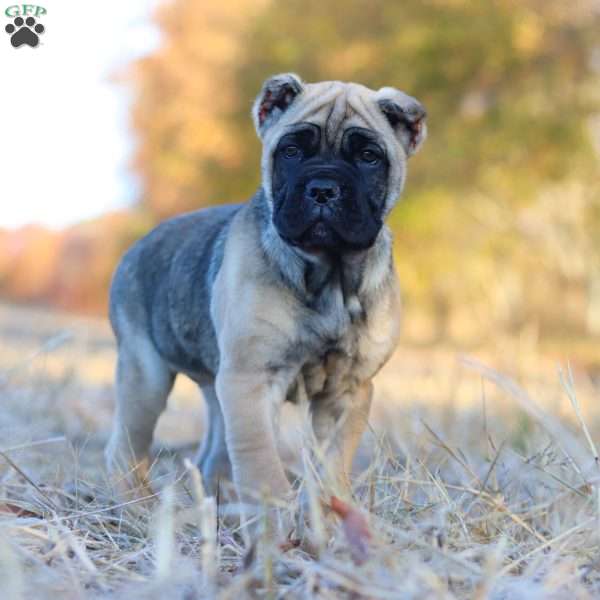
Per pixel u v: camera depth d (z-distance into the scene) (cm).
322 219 504
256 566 393
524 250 2417
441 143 2380
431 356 1845
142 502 524
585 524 424
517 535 462
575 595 372
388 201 560
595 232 2303
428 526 429
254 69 2639
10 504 497
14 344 1554
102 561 413
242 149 2731
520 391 453
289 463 609
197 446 773
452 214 2478
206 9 2869
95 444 776
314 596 368
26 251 3809
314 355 530
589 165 2352
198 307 592
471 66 2350
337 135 541
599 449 615
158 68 2980
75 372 1037
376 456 515
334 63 2448
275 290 518
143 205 3069
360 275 536
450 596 348
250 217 548
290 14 2597
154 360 647
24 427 751
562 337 2127
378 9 2459
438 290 2562
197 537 461
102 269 3416
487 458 573
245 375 516
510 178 2398
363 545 377
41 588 368
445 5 2364
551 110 2345
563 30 2330
